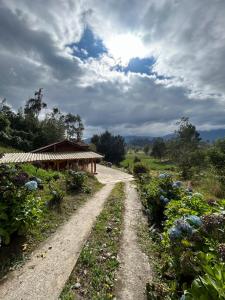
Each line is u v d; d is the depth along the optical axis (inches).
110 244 231.5
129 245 230.4
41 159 865.5
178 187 315.9
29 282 163.3
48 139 2255.2
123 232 266.8
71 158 987.9
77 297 150.2
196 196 240.8
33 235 235.3
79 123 3312.0
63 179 519.8
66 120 3248.0
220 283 87.4
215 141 954.1
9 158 821.9
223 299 81.2
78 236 250.5
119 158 2349.9
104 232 265.4
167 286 147.4
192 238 143.1
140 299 149.2
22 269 179.2
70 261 193.9
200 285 89.4
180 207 217.9
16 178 235.0
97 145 2342.5
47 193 361.4
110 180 965.8
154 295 141.2
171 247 153.0
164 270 164.1
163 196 298.4
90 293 154.6
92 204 410.6
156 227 278.1
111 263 192.2
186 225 148.0
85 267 186.5
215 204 221.1
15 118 2336.4
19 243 214.7
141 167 1088.2
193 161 994.1
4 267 178.2
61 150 1191.6
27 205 221.6
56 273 175.6
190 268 126.6
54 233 256.5
